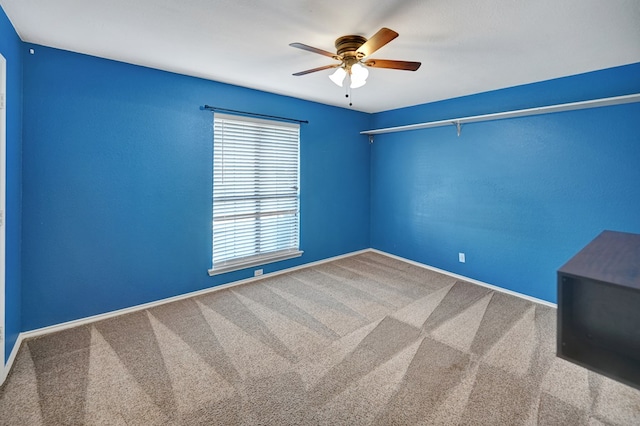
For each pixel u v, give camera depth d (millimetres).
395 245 4828
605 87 2768
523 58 2566
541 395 1849
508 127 3443
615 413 1711
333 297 3320
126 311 2906
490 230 3662
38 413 1688
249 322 2754
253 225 3791
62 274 2576
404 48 2383
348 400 1812
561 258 3109
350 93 3758
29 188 2391
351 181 4844
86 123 2613
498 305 3152
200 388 1901
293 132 4074
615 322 746
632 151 2654
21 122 2320
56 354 2229
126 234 2879
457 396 1843
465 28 2064
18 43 2232
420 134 4359
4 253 1954
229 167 3518
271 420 1663
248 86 3500
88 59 2594
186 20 2018
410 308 3062
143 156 2926
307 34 2189
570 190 3021
